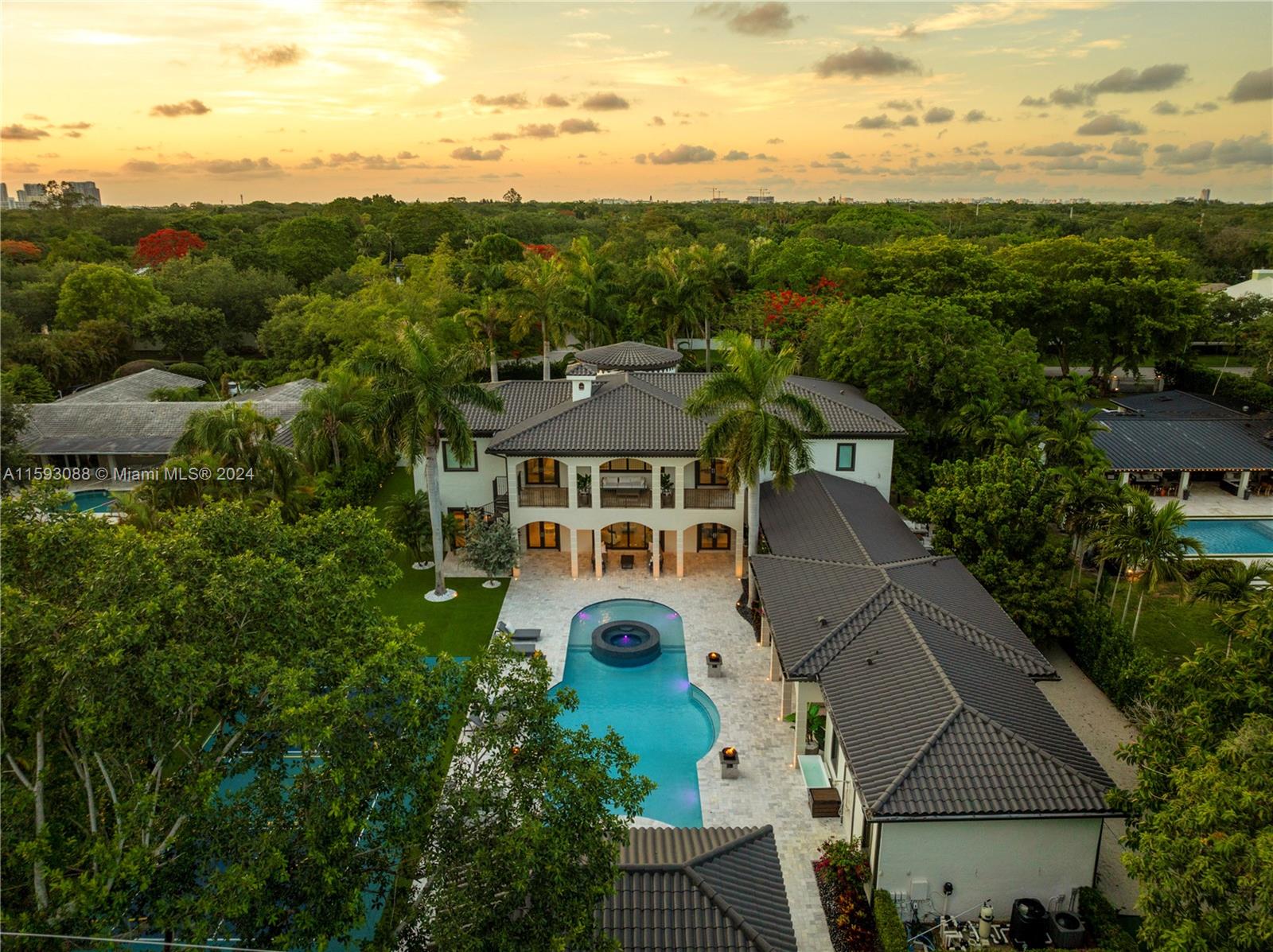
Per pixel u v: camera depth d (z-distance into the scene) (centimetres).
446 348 6000
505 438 3781
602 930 1500
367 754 1348
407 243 12656
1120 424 4981
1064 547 3120
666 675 3153
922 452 4484
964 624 2503
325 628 1620
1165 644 3206
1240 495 4694
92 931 1195
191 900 1237
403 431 3397
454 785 1462
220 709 1559
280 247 10212
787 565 3017
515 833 1312
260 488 3788
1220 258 11156
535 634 3312
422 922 1379
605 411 3934
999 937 1934
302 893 1317
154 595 1374
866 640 2448
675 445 3697
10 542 1462
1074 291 6109
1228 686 1748
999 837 1928
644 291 7025
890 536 3231
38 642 1307
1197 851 1316
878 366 4497
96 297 7650
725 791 2472
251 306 8288
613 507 3881
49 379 6681
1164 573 2945
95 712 1253
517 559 3897
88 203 16425
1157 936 1344
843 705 2214
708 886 1698
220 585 1445
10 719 1373
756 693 2970
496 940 1306
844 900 1992
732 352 3309
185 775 1444
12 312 7556
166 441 5094
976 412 4072
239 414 3859
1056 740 2078
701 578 3912
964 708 2067
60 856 1340
